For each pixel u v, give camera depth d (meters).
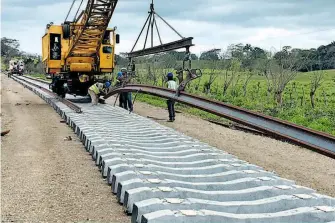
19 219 4.69
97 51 18.28
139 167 6.03
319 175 7.89
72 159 7.89
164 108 20.47
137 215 4.09
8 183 6.17
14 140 10.06
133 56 13.16
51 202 5.31
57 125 12.85
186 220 3.79
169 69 32.03
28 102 22.08
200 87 31.83
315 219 4.09
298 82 39.47
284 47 27.73
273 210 4.41
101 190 5.84
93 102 17.41
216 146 10.62
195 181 5.65
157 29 11.23
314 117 16.33
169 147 7.90
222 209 4.27
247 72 36.66
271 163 8.84
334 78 45.31
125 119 12.11
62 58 18.75
